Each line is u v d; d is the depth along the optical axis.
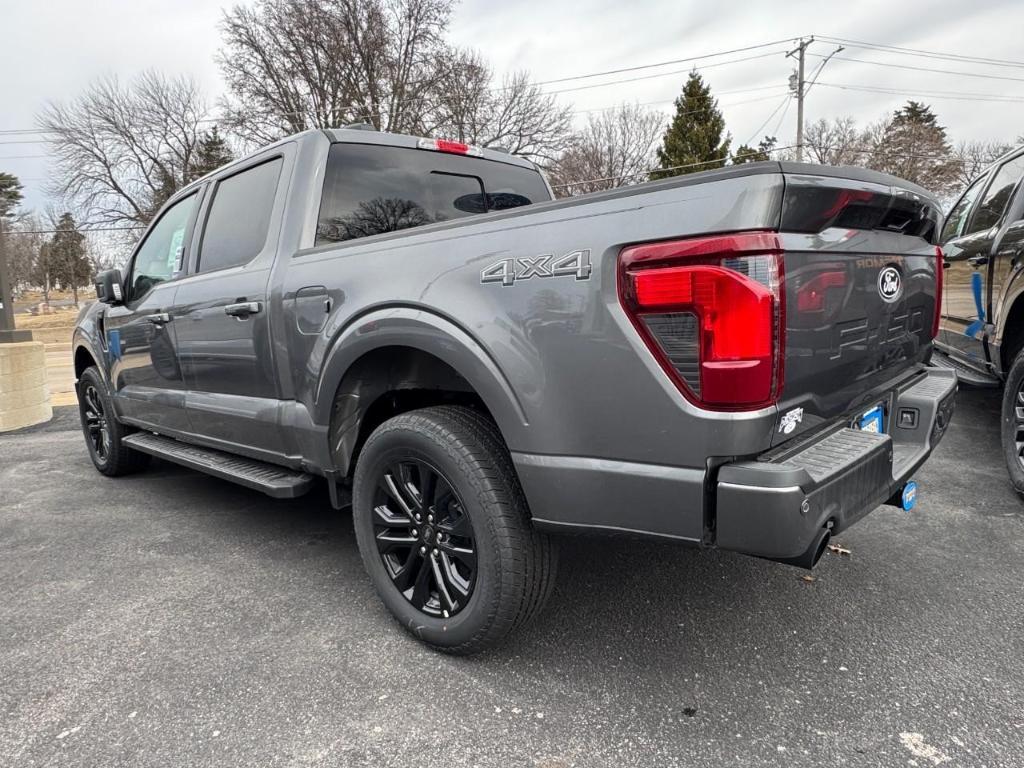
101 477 4.87
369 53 30.08
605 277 1.77
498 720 1.95
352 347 2.43
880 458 1.93
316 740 1.88
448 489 2.21
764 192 1.59
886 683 2.09
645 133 42.50
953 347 4.98
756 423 1.63
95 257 56.00
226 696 2.10
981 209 4.81
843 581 2.78
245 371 3.07
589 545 3.17
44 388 7.51
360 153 3.12
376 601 2.74
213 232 3.47
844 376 2.04
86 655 2.35
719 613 2.54
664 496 1.74
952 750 1.78
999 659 2.21
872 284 2.14
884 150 41.88
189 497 4.27
